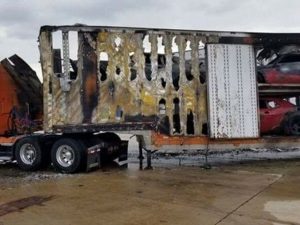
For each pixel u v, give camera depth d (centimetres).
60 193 823
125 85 1105
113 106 1102
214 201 727
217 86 1118
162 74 1114
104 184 912
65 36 1084
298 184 864
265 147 1155
